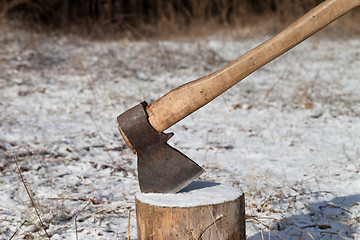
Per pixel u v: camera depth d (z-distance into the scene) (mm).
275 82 9500
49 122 6875
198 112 7688
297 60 11523
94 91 8570
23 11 14734
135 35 14344
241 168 5301
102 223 3973
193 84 2676
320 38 13930
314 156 5652
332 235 3799
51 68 9930
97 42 13266
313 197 4504
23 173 5000
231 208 2689
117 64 10570
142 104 2781
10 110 7289
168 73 10141
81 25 14906
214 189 2910
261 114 7520
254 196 4480
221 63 11102
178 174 2812
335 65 10984
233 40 14062
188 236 2627
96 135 6414
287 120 7180
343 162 5406
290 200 4426
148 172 2836
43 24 14586
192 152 5848
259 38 14102
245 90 8914
